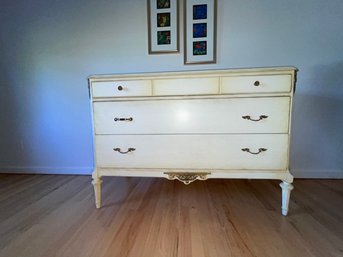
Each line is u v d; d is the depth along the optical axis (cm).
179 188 184
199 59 196
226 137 131
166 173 138
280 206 149
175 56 198
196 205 153
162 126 135
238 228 123
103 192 177
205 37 193
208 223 129
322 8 179
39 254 103
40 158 224
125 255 102
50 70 210
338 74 186
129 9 195
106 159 142
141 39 199
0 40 210
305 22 182
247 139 130
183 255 102
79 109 214
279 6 183
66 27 203
